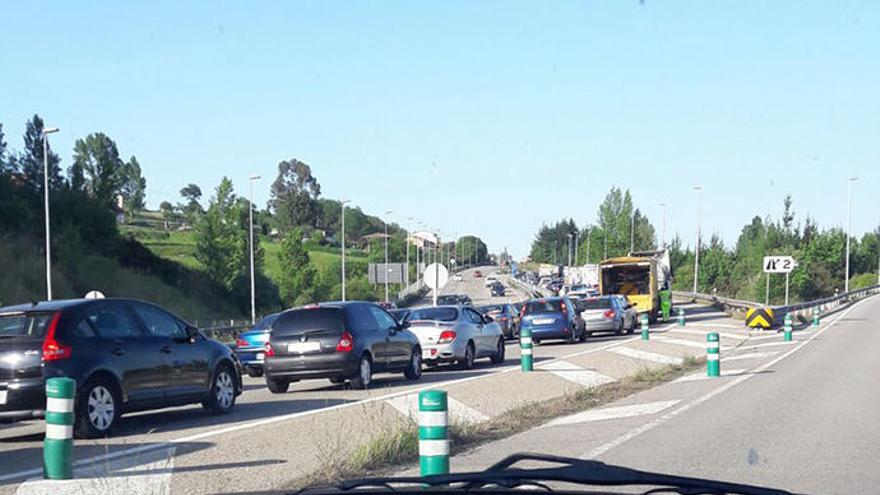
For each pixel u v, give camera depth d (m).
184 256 80.81
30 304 12.57
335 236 172.00
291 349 17.72
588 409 15.55
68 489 8.80
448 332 22.53
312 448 11.16
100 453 10.93
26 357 11.77
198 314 57.88
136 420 14.12
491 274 178.12
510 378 18.88
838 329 37.72
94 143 95.38
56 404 9.28
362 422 13.08
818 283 74.31
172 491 8.84
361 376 17.94
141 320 13.33
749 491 4.44
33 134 62.03
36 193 58.72
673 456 10.94
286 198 161.88
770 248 76.94
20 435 13.31
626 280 47.25
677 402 16.09
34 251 51.19
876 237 102.88
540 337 32.53
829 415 14.40
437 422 8.08
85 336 12.23
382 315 19.61
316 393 18.14
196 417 14.45
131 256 60.06
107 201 61.62
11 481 9.45
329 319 17.83
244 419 14.09
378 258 111.00
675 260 95.00
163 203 120.00
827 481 9.55
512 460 5.02
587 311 36.38
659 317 48.91
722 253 84.31
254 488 9.03
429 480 4.41
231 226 64.62
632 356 25.36
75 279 51.75
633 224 101.56
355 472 9.82
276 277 73.19
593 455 11.00
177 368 13.55
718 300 59.94
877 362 23.50
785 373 20.86
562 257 197.50
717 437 12.34
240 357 23.20
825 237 78.12
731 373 21.12
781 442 11.95
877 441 12.03
